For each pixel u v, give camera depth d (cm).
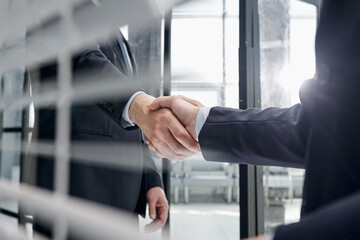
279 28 195
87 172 89
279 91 193
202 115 59
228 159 54
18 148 231
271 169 256
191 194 627
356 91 27
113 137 96
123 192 97
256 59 179
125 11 93
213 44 428
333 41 30
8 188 181
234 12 403
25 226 165
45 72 87
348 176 27
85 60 81
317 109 31
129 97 72
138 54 222
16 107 224
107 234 84
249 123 52
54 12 79
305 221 26
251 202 174
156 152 72
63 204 87
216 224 463
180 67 436
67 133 89
